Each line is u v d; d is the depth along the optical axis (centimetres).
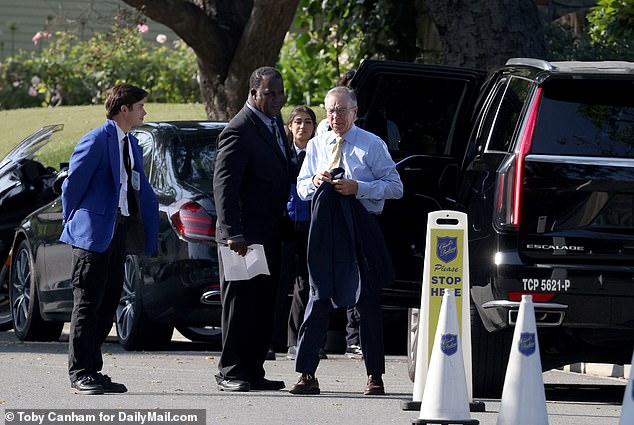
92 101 10831
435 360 2789
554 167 3159
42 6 12612
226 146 3341
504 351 3303
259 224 3381
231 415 2981
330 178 3303
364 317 3369
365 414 3023
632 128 3191
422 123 3938
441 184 3838
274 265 3419
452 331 2786
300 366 3366
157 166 4456
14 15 12594
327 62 7900
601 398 3566
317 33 7544
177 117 8856
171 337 4850
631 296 3141
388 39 7131
